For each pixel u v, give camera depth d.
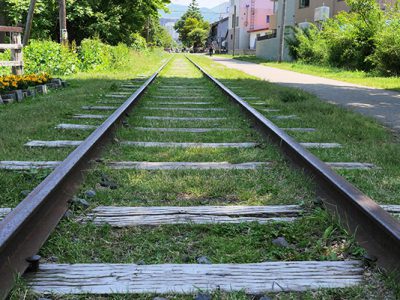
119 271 2.44
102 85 12.59
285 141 4.82
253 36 80.19
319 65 28.36
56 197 3.23
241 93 11.80
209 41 119.88
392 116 8.46
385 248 2.57
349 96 11.88
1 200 3.51
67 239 2.87
